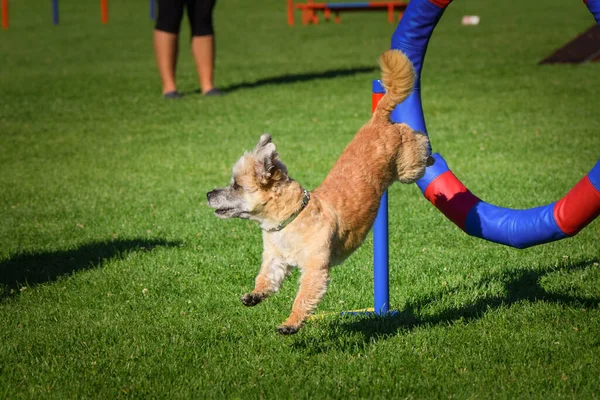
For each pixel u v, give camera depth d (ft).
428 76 58.18
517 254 23.36
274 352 16.93
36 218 28.63
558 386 14.65
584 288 19.98
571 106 46.42
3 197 31.63
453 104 48.39
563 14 97.66
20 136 43.45
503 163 34.71
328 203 16.52
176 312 19.54
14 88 57.72
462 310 18.90
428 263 22.77
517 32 82.12
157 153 39.17
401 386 14.96
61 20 106.22
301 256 16.20
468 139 39.60
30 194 32.14
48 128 45.39
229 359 16.56
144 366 16.28
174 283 21.72
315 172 34.24
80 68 66.74
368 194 17.13
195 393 14.98
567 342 16.51
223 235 26.12
